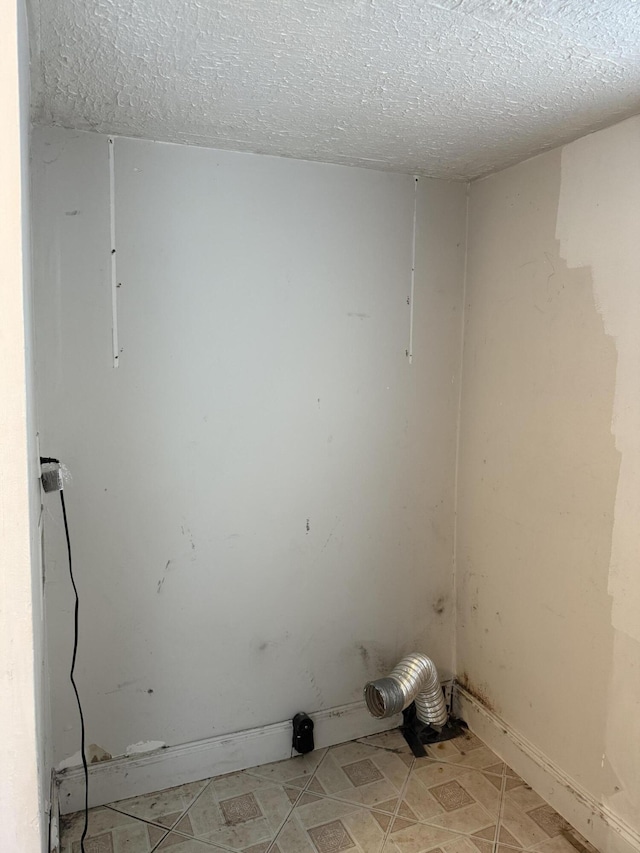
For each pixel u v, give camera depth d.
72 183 1.69
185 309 1.85
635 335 1.59
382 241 2.11
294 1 1.01
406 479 2.25
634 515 1.61
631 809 1.64
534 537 1.96
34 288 1.60
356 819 1.85
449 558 2.36
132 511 1.85
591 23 1.09
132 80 1.35
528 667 2.01
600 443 1.71
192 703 2.00
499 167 2.02
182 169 1.81
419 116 1.57
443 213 2.20
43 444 1.74
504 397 2.07
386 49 1.20
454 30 1.12
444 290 2.23
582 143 1.72
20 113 0.74
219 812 1.88
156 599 1.91
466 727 2.31
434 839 1.77
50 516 1.75
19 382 0.73
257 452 2.00
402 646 2.31
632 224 1.59
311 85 1.38
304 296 2.01
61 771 1.84
